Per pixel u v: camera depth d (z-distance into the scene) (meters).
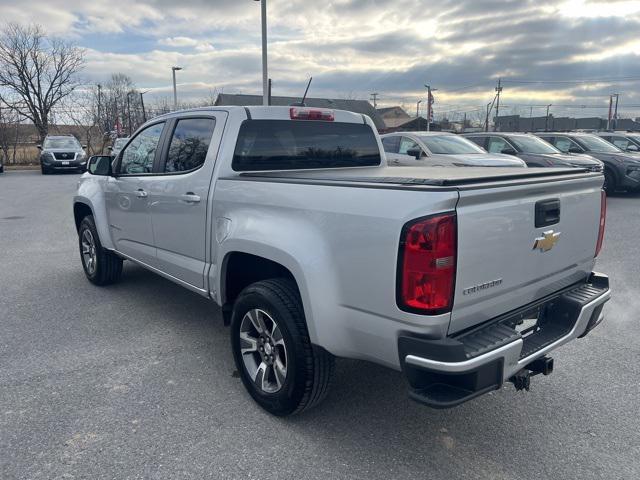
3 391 3.61
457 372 2.38
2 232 9.59
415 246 2.41
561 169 3.42
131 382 3.76
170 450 2.96
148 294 5.78
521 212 2.76
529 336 3.07
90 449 2.96
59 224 10.48
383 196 2.57
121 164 5.18
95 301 5.54
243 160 3.84
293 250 2.97
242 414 3.35
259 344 3.41
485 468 2.84
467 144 11.16
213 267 3.84
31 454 2.91
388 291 2.55
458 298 2.49
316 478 2.75
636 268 6.95
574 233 3.23
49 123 39.81
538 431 3.19
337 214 2.77
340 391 3.67
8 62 35.78
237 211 3.50
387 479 2.75
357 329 2.74
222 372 3.93
